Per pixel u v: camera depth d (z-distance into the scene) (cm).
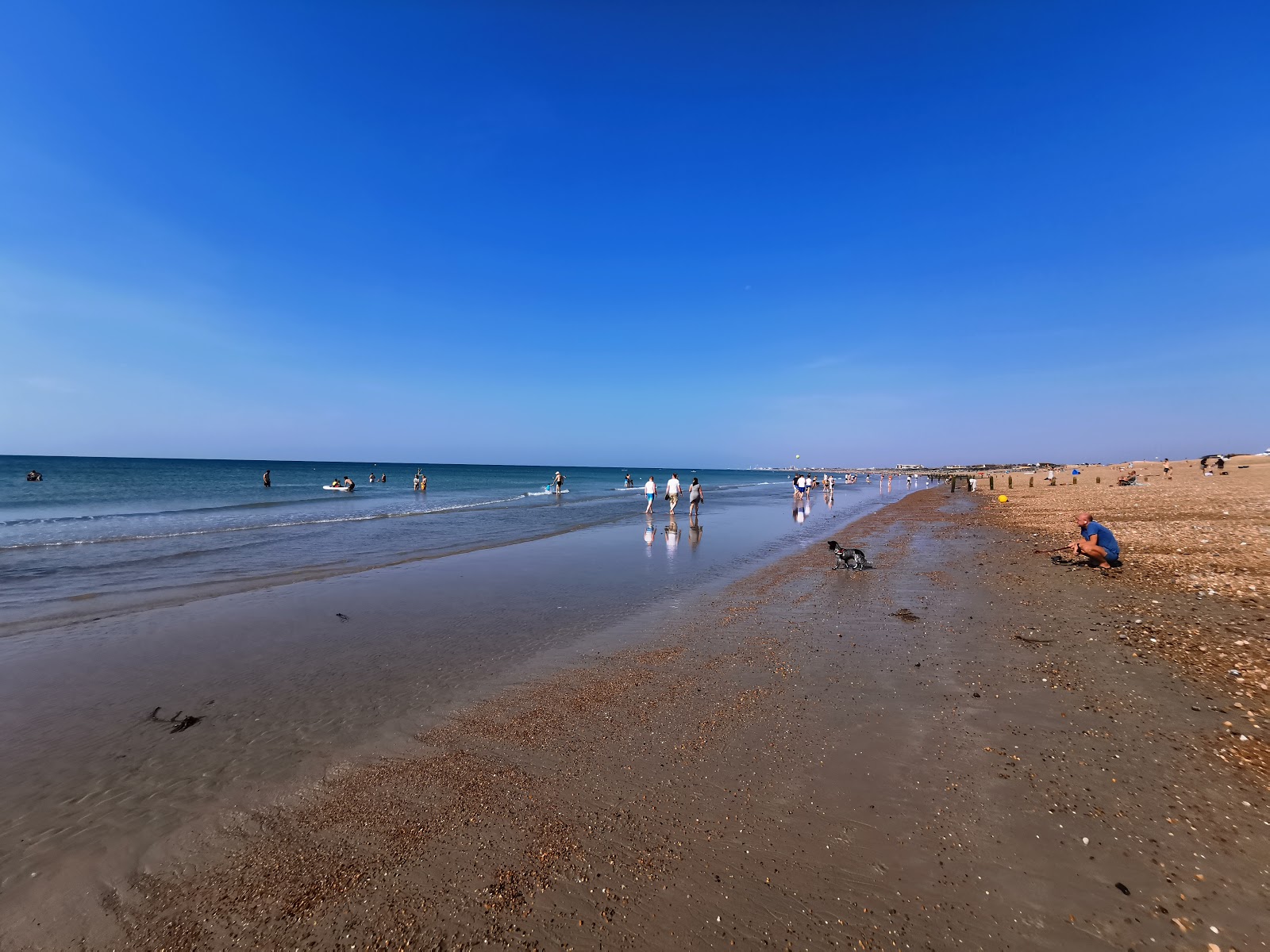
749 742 444
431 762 429
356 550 1510
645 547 1565
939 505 3144
